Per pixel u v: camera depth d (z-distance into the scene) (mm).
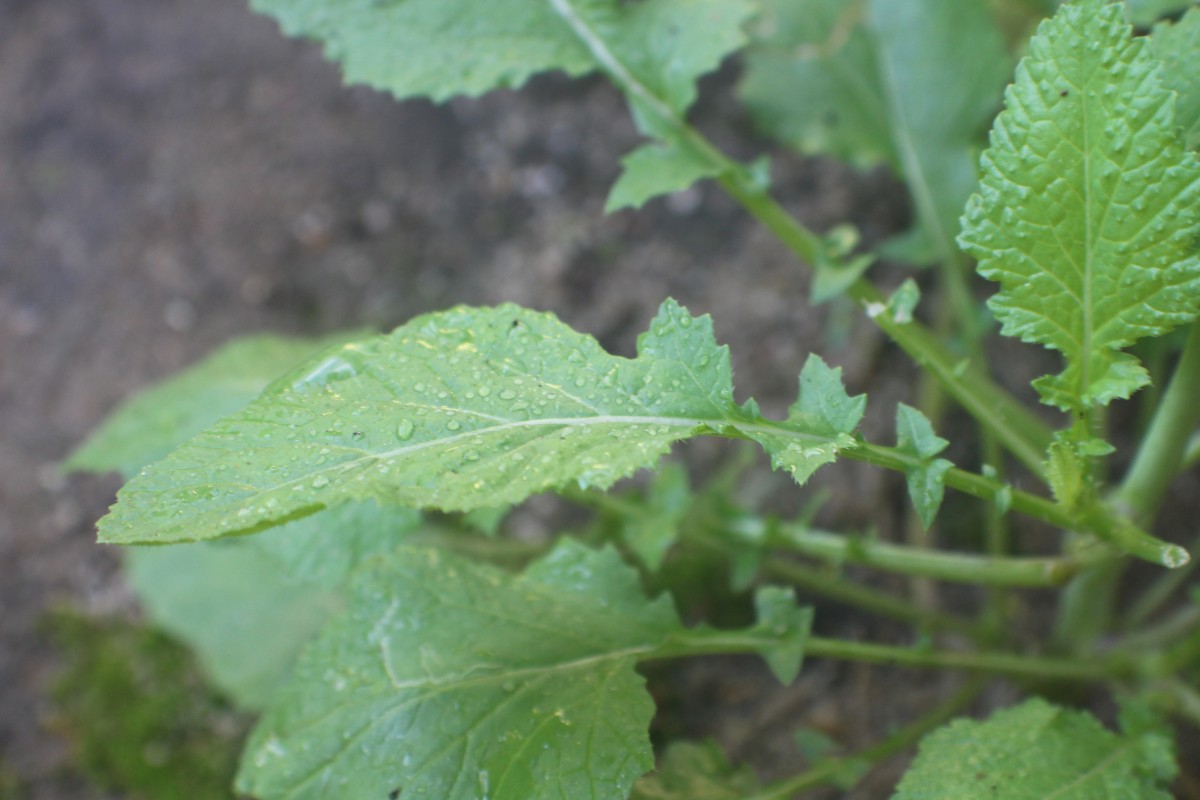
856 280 602
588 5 629
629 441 493
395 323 852
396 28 622
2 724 745
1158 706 610
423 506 476
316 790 538
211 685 738
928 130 689
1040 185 504
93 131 938
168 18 971
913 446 514
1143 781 533
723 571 724
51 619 774
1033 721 542
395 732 541
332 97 931
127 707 739
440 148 909
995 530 676
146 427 650
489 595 566
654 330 512
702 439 779
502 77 619
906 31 697
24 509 811
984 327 672
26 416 842
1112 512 539
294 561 592
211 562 728
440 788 529
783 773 690
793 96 714
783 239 613
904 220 838
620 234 860
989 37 684
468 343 512
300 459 486
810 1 721
